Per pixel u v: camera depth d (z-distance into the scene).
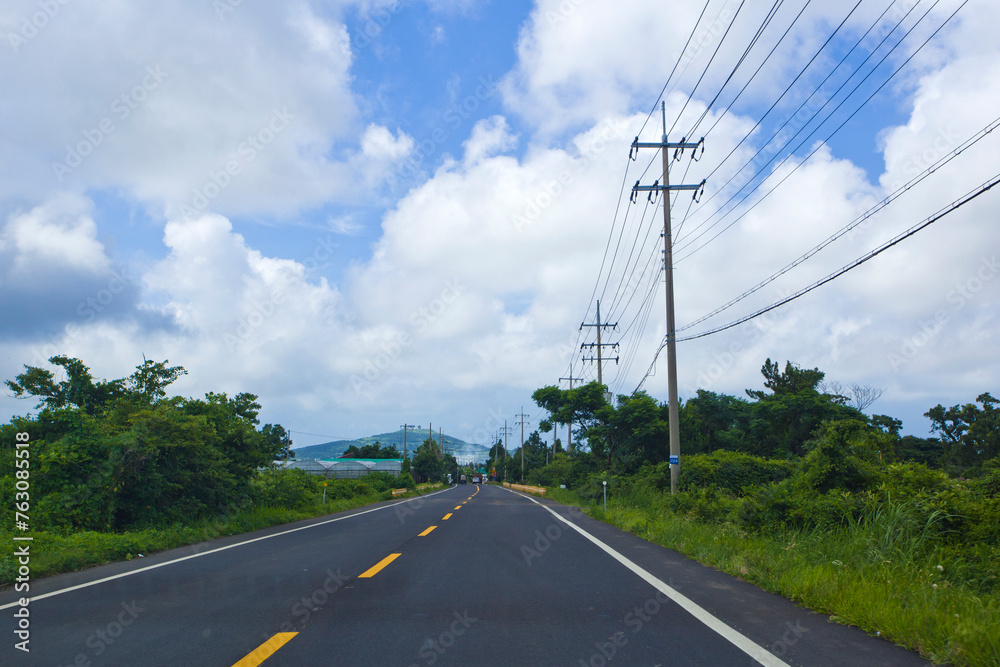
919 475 12.17
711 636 5.73
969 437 34.84
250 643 5.53
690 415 42.72
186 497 17.69
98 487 14.88
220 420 21.47
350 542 13.79
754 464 25.67
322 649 5.32
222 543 14.24
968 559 8.54
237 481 20.78
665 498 22.25
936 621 5.64
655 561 10.72
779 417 39.81
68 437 15.23
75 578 9.34
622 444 42.88
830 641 5.57
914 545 8.84
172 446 16.95
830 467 13.03
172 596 7.72
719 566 9.90
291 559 11.11
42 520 13.97
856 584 7.26
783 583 7.87
